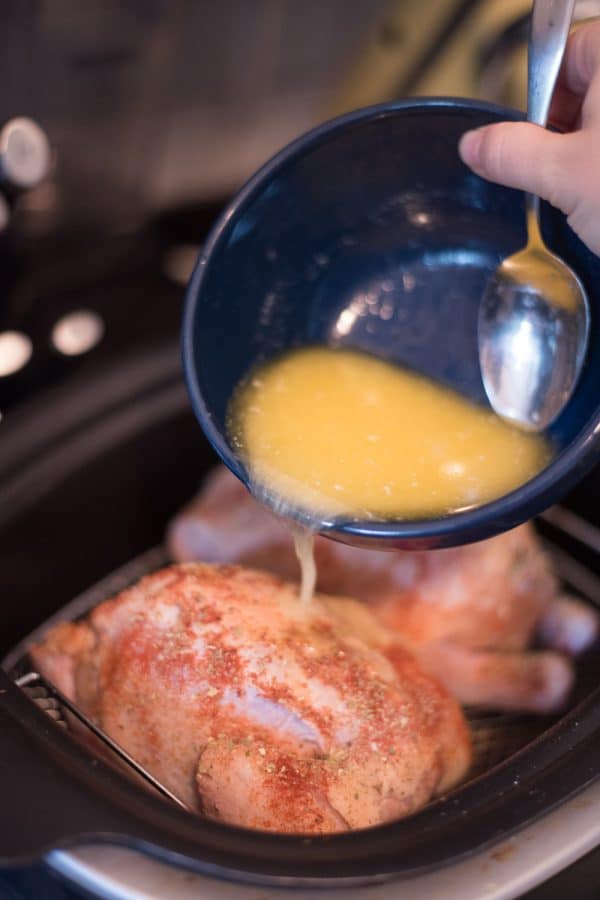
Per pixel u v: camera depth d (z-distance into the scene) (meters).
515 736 0.62
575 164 0.47
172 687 0.55
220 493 0.67
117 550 0.70
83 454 0.65
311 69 0.98
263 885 0.44
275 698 0.54
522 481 0.50
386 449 0.51
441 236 0.55
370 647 0.58
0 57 0.77
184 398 0.68
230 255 0.52
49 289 0.79
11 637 0.65
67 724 0.57
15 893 0.49
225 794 0.52
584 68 0.51
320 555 0.64
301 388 0.53
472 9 0.78
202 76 0.91
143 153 0.87
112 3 0.78
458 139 0.52
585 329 0.50
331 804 0.52
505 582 0.64
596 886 0.48
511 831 0.46
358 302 0.56
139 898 0.45
